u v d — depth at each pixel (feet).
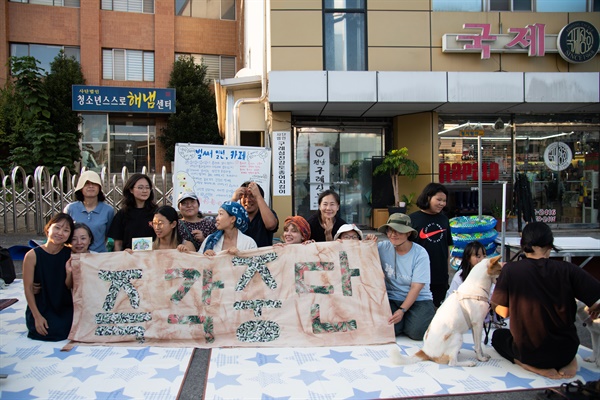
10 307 17.80
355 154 37.86
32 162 48.26
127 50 64.64
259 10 40.78
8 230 37.63
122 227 16.33
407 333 14.49
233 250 14.37
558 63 34.19
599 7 35.70
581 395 9.98
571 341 11.52
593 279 11.12
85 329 13.87
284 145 33.65
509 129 37.65
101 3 63.72
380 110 34.53
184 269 14.29
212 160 25.71
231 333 13.88
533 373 11.92
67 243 14.53
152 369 11.94
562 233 35.81
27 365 12.13
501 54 33.88
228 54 68.44
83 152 61.05
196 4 67.41
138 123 62.75
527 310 11.57
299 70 32.19
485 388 11.06
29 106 48.08
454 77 31.45
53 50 62.08
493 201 37.14
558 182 38.27
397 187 35.24
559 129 38.04
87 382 11.16
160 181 48.70
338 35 33.58
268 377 11.51
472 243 15.89
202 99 62.34
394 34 33.63
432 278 15.90
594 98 32.07
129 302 14.05
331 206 15.84
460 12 33.94
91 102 57.41
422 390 10.93
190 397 10.52
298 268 14.40
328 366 12.21
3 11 59.26
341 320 14.06
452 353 12.30
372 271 14.49
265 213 16.19
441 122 37.01
